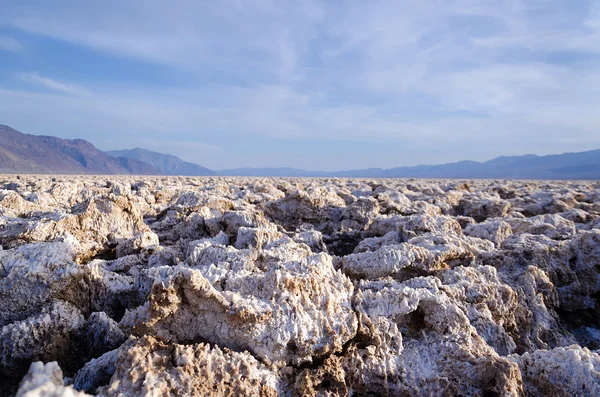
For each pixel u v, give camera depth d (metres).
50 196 11.16
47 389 2.70
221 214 10.28
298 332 3.85
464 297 5.27
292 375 3.78
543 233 9.54
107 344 4.28
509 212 13.85
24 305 4.79
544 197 17.58
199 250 6.28
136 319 4.21
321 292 4.28
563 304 7.13
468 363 4.10
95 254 7.30
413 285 5.20
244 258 5.73
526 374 4.33
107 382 3.60
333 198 12.33
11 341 4.10
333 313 4.20
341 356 4.03
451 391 3.92
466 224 10.66
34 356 4.11
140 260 6.94
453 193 18.11
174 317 3.90
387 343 4.33
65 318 4.45
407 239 8.38
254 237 7.32
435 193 19.92
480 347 4.45
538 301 6.29
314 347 3.88
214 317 3.90
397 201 13.95
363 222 10.89
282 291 4.11
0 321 4.69
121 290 5.44
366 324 4.37
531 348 5.54
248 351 3.77
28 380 2.83
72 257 5.53
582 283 7.47
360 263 6.28
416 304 4.68
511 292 5.60
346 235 10.30
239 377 3.42
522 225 10.10
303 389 3.61
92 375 3.63
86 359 4.34
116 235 7.75
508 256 7.25
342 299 4.46
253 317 3.78
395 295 4.73
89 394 3.14
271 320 3.87
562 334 6.26
